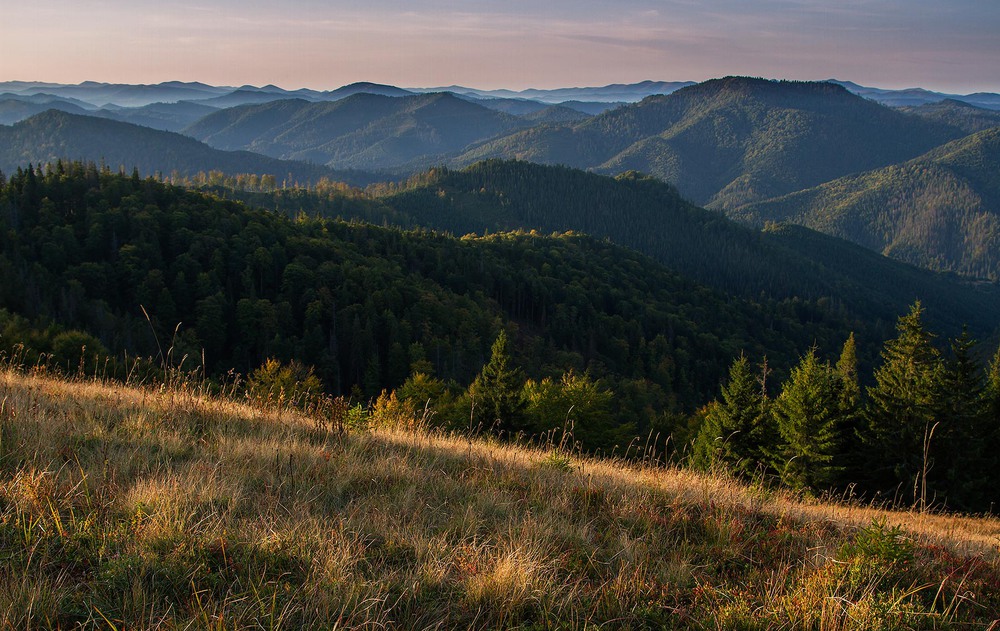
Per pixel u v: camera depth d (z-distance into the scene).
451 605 3.95
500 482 6.91
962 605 4.80
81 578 3.72
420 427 9.59
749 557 5.38
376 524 4.98
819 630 4.01
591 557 4.92
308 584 3.86
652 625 4.05
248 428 8.02
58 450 5.73
